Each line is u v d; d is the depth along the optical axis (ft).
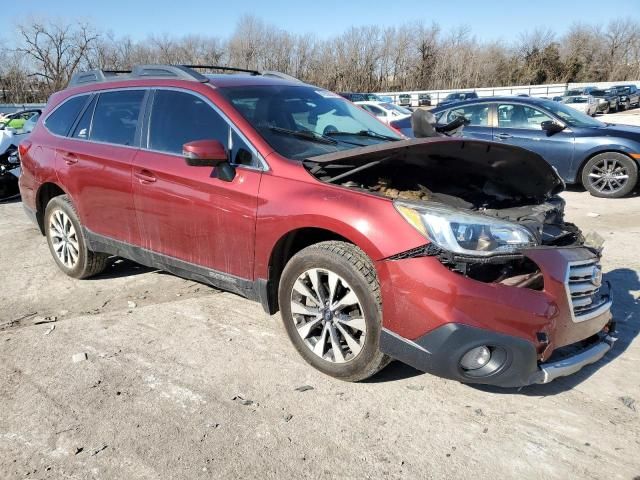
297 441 9.04
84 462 8.62
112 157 14.07
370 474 8.30
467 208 10.32
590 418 9.53
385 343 9.62
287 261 11.59
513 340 8.93
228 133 12.03
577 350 10.13
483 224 9.23
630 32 258.16
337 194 10.23
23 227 23.91
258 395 10.32
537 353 9.16
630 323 13.08
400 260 9.27
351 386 10.57
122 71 16.21
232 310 14.15
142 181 13.26
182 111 13.01
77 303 14.97
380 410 9.82
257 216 11.07
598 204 27.35
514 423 9.43
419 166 11.39
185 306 14.47
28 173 17.03
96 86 15.62
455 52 233.14
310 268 10.59
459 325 8.86
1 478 8.31
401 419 9.57
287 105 13.23
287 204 10.62
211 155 11.14
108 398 10.30
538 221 10.07
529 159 10.77
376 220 9.58
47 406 10.09
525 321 8.97
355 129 13.82
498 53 244.83
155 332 12.98
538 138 29.94
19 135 32.12
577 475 8.21
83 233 15.57
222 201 11.66
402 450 8.80
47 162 16.14
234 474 8.32
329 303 10.50
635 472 8.26
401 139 13.93
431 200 10.39
